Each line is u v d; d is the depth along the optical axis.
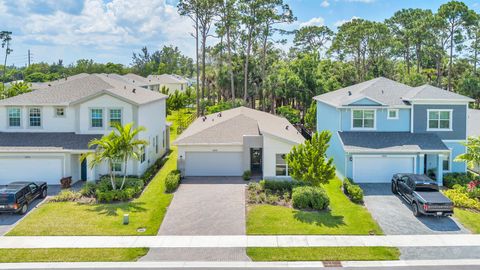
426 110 30.16
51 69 133.00
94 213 22.22
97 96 29.06
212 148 29.42
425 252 17.70
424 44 67.31
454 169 30.27
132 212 22.41
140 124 29.86
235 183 27.81
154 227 20.38
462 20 59.38
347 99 31.31
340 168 30.33
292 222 21.05
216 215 21.97
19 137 29.00
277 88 53.09
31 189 23.44
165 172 31.83
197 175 29.91
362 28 70.25
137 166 29.11
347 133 30.30
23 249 17.77
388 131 30.56
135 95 32.31
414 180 23.39
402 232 20.03
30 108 29.56
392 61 75.81
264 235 19.48
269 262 16.66
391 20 74.00
